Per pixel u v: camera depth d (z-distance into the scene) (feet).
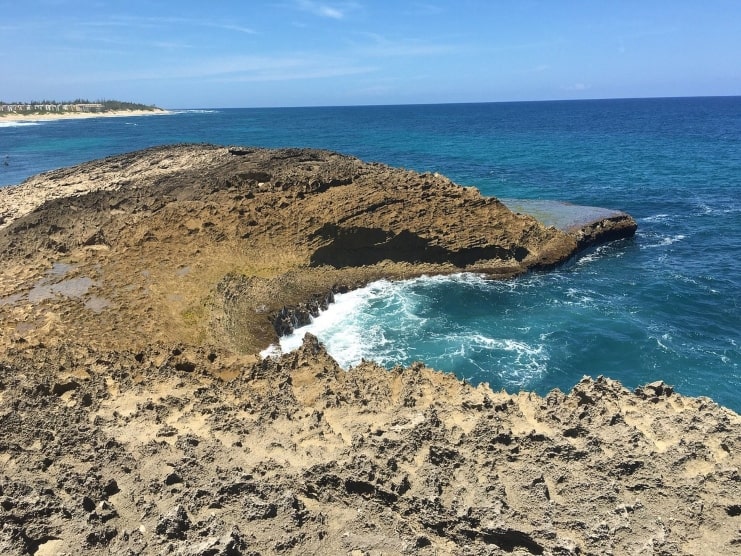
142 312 76.18
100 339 67.77
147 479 37.45
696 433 41.01
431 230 106.93
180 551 30.60
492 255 108.99
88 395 47.91
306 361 56.75
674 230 137.69
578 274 108.06
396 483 36.55
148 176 160.56
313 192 113.80
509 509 34.55
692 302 93.15
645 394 46.26
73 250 98.17
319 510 35.70
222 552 30.73
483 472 38.06
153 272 89.40
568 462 38.99
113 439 40.91
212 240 100.48
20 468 38.37
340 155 181.47
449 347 79.87
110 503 35.22
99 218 112.47
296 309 88.12
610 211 143.95
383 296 97.55
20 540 31.40
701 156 258.57
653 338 80.43
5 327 70.74
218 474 37.70
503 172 225.56
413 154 293.64
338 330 86.07
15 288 83.61
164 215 106.32
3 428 42.34
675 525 34.22
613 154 276.21
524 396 48.49
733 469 36.35
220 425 44.11
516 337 82.48
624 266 112.27
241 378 54.44
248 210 107.45
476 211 111.55
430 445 39.42
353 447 40.81
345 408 47.67
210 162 179.01
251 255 98.68
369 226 103.81
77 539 32.04
